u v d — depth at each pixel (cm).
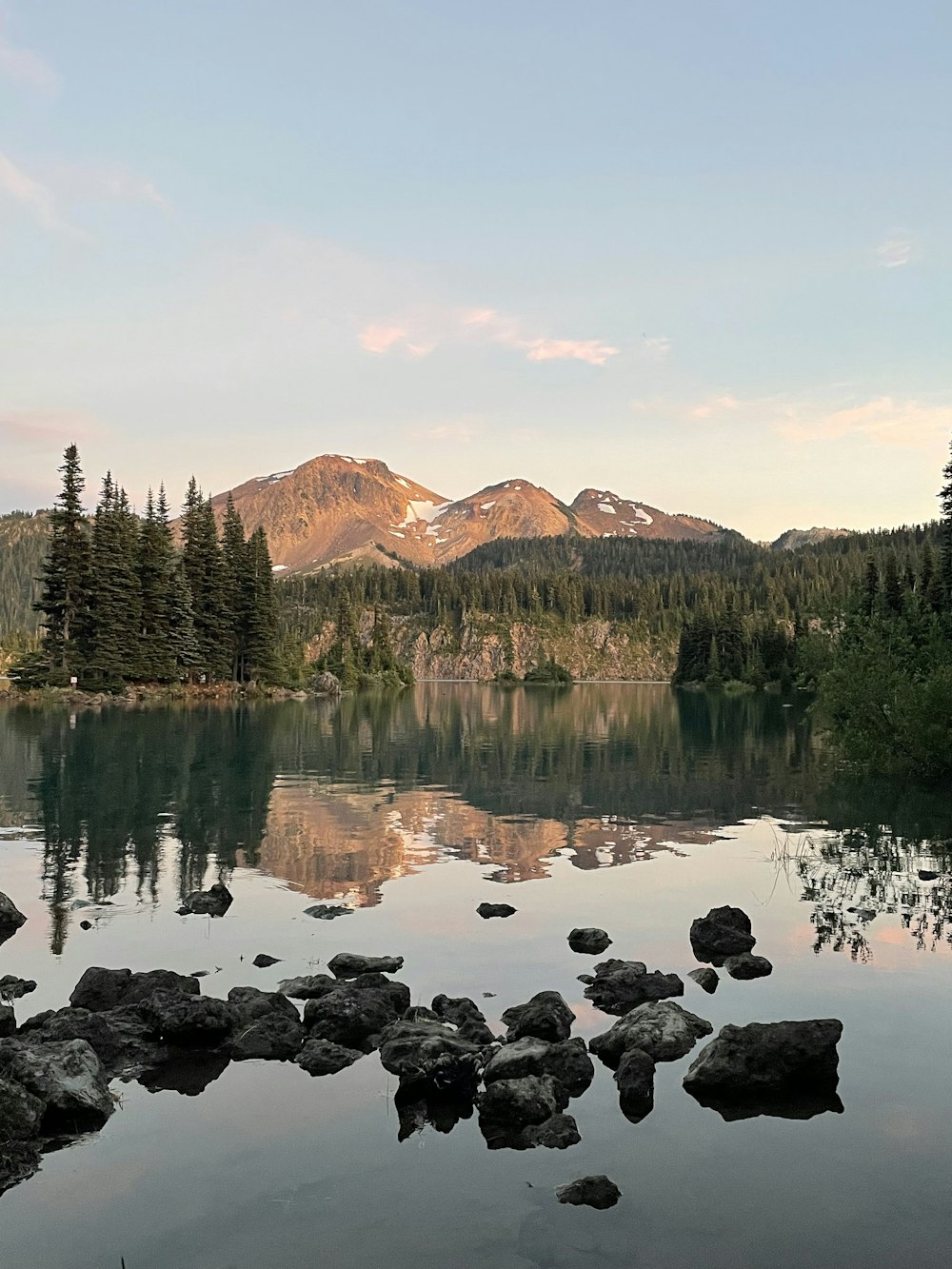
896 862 2267
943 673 3653
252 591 11812
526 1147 973
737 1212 847
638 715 9356
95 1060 1122
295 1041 1240
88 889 1998
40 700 8381
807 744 5669
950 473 8306
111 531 9519
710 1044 1146
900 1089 1086
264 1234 822
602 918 1802
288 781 3759
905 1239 806
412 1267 771
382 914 1822
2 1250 802
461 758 4806
